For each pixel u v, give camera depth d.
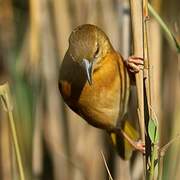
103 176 11.68
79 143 11.71
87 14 11.15
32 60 11.16
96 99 8.52
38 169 11.38
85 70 8.09
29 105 11.46
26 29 11.82
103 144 11.77
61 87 8.66
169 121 11.13
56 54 11.38
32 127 11.48
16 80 11.54
